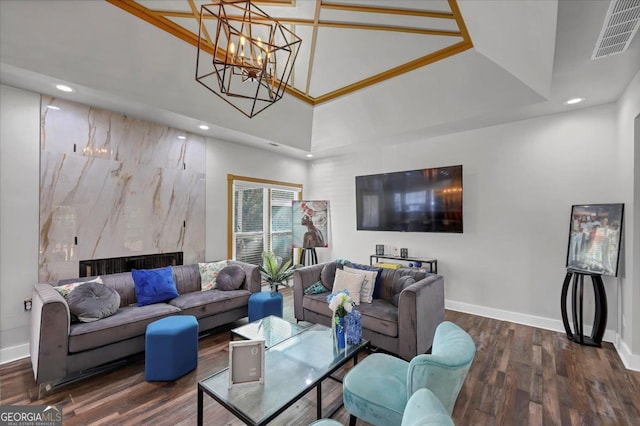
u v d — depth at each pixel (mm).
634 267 2621
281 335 2623
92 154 3242
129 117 3541
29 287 2842
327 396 2260
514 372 2545
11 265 2750
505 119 3730
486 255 4051
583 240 3236
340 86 3762
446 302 4387
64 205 3055
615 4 1624
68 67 2531
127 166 3521
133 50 2631
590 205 3229
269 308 3473
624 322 2844
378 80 3547
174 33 2658
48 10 2150
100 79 2727
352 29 2717
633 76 2596
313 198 6129
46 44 2330
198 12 2459
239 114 3869
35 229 2881
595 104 3270
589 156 3338
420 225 4598
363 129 4438
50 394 2246
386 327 2764
